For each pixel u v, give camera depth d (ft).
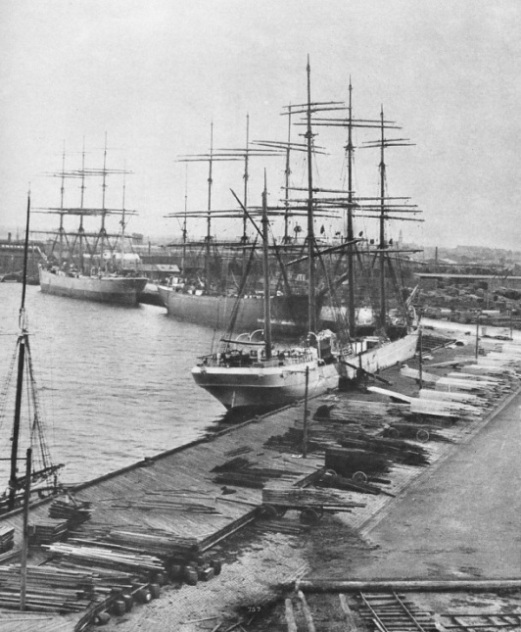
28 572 79.66
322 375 215.72
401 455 136.15
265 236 217.15
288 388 201.16
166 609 77.05
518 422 173.37
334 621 75.05
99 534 90.68
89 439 179.93
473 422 172.65
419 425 157.58
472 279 521.65
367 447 137.28
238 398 201.67
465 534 99.19
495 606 78.64
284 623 74.79
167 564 85.25
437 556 91.50
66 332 409.08
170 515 99.96
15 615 72.38
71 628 70.08
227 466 122.72
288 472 120.67
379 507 109.81
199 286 537.24
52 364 293.02
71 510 94.58
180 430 192.03
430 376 234.99
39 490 111.34
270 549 93.25
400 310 393.70
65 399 226.79
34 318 475.72
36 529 88.58
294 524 101.86
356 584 82.48
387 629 73.15
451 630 73.15
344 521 103.65
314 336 245.04
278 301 379.14
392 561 89.76
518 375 248.11
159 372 281.33
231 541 95.55
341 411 177.17
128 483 113.60
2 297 627.87
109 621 74.08
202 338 394.32
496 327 410.93
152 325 457.27
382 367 264.72
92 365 294.46
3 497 112.47
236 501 106.42
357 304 376.48
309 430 150.20
